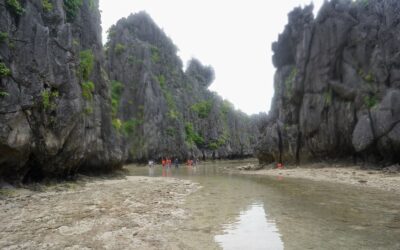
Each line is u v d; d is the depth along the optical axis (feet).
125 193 86.22
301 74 186.09
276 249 40.65
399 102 135.23
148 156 327.67
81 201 72.84
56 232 48.06
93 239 44.96
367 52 163.53
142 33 426.10
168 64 441.27
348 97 163.22
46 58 90.84
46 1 99.19
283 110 202.49
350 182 105.29
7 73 77.87
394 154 137.08
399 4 153.28
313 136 178.60
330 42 174.81
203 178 140.26
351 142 160.86
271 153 203.62
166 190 93.40
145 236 46.44
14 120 78.59
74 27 125.29
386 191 84.79
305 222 53.57
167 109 363.56
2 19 80.53
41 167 93.66
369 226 50.06
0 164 78.69
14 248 41.09
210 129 444.96
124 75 371.15
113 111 177.37
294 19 215.72
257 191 92.22
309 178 125.39
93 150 125.49
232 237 46.01
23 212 60.54
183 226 52.13
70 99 98.89
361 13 172.76
